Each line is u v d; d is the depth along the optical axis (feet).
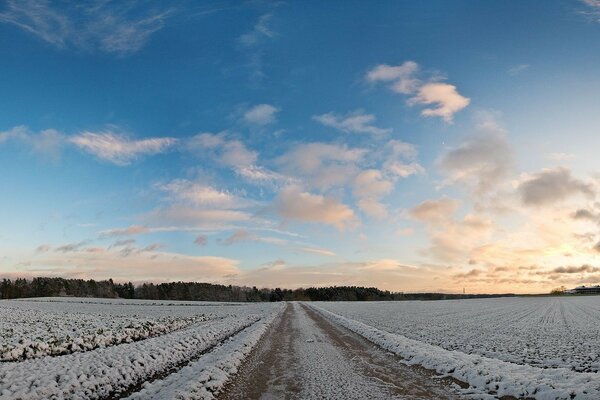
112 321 114.73
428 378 39.24
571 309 206.08
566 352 58.80
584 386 32.04
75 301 337.11
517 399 31.30
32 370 38.70
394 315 155.12
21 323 102.89
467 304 293.02
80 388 33.14
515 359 52.21
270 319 124.98
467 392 33.60
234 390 34.37
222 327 94.02
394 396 32.35
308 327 98.43
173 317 139.44
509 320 129.39
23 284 507.30
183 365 47.34
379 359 50.78
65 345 60.90
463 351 60.39
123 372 39.29
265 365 46.32
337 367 45.09
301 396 32.37
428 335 82.28
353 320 117.29
